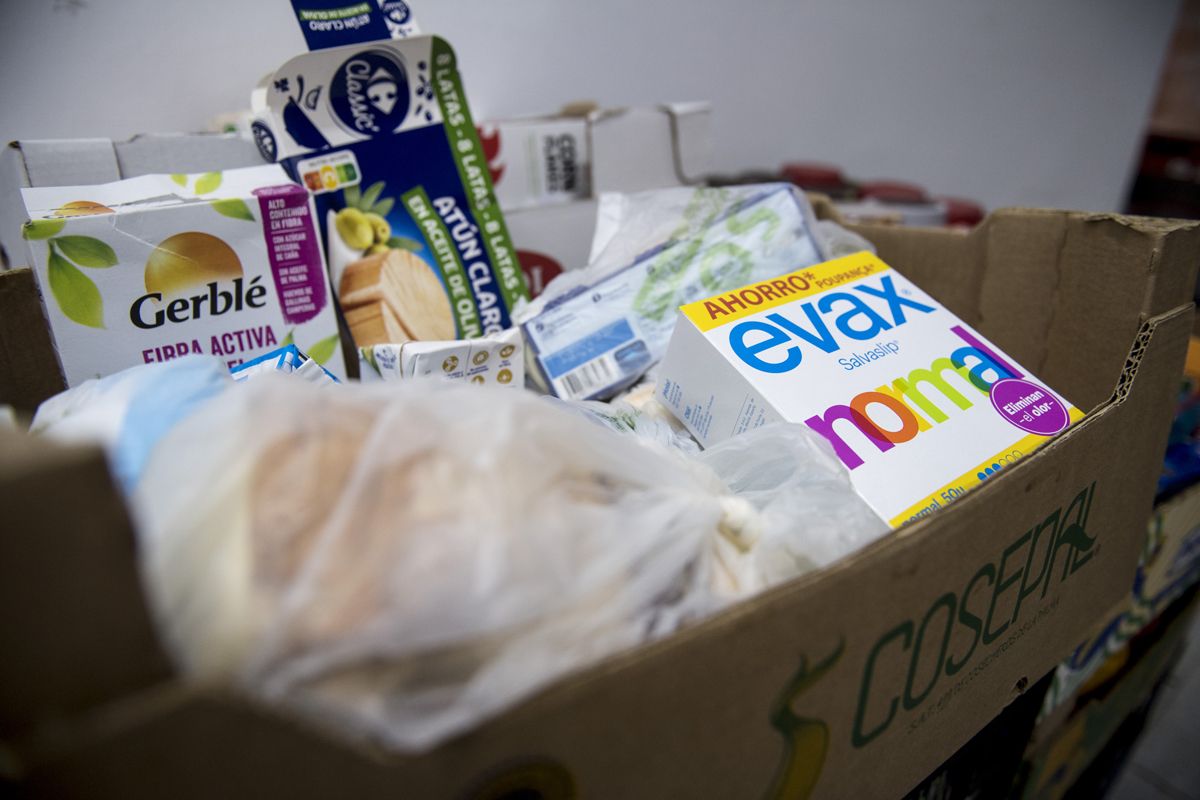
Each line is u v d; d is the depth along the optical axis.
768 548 0.40
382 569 0.28
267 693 0.25
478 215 0.74
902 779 0.46
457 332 0.74
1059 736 0.80
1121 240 0.60
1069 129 1.92
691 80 1.27
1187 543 0.83
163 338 0.56
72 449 0.20
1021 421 0.54
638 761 0.31
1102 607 0.61
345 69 0.65
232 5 0.87
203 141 0.70
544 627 0.30
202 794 0.22
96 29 0.81
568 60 1.12
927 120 1.65
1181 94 2.30
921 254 0.81
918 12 1.51
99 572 0.21
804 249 0.72
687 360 0.56
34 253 0.51
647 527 0.36
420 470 0.31
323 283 0.62
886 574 0.36
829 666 0.36
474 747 0.26
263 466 0.29
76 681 0.21
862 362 0.55
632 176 0.94
